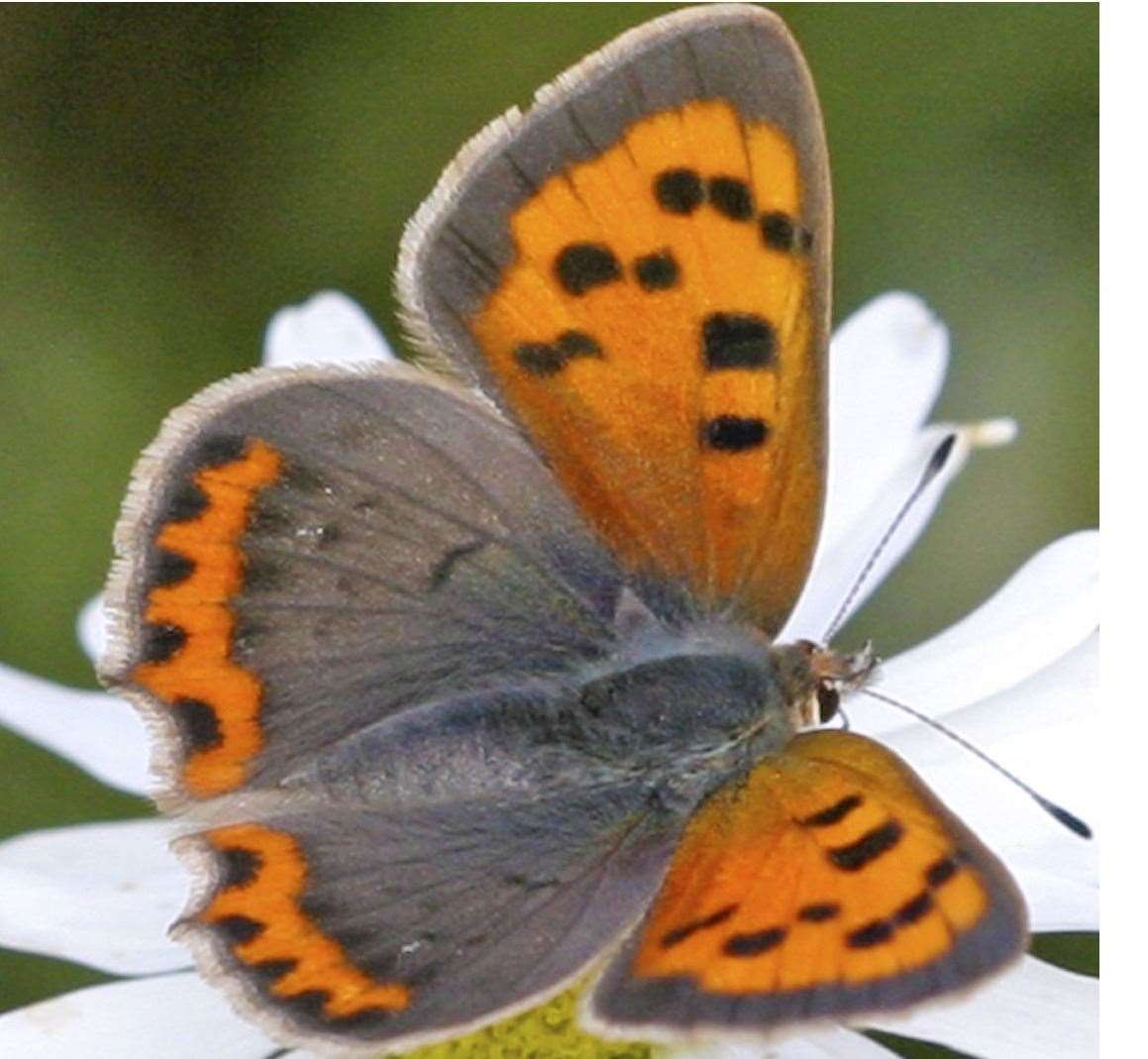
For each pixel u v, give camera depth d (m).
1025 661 0.24
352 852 0.22
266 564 0.23
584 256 0.23
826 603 0.24
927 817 0.22
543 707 0.23
